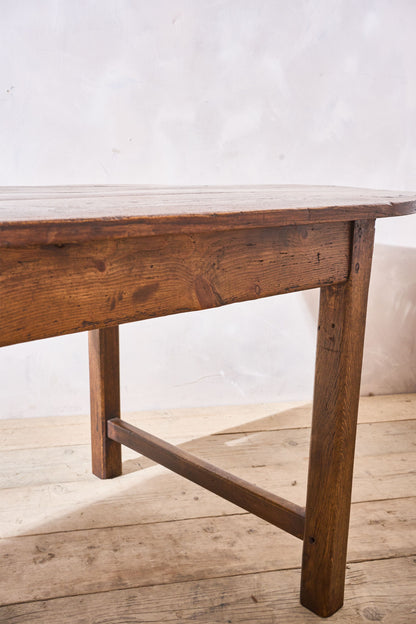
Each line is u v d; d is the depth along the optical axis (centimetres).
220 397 241
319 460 121
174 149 216
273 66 219
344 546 123
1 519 156
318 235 106
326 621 122
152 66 207
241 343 238
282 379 246
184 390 237
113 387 174
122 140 210
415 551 146
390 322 253
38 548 144
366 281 117
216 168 222
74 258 72
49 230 62
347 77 228
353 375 118
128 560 140
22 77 196
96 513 160
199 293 88
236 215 80
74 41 198
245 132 221
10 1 191
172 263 83
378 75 231
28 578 133
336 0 220
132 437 166
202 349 234
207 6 207
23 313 69
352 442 121
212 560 141
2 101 196
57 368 220
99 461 179
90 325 76
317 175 234
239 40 213
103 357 170
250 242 94
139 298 80
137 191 132
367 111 233
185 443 205
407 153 242
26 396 220
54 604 125
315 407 121
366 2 223
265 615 124
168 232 73
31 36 195
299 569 139
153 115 211
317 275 108
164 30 205
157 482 179
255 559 142
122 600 127
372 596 130
